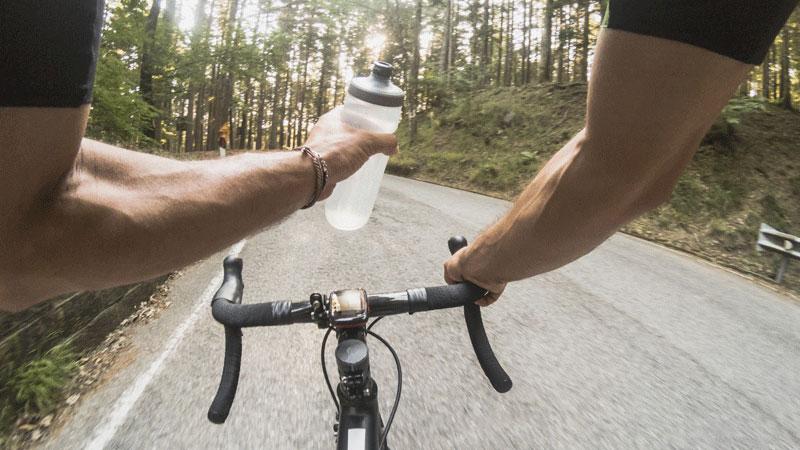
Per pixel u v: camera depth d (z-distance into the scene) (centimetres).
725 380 358
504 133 1966
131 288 456
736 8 30
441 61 2734
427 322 416
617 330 435
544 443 274
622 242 861
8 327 303
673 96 34
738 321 490
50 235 34
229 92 2614
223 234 47
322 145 66
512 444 271
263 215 51
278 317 116
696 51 31
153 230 40
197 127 3294
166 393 307
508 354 376
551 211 48
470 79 2392
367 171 100
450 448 266
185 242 43
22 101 27
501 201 1340
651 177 41
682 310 506
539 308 475
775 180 1207
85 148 43
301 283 518
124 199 40
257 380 324
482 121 2100
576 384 337
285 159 57
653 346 407
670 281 617
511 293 512
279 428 277
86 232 36
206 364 340
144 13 783
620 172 40
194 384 316
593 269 636
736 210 1106
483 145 1970
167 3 2038
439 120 2302
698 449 277
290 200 55
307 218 841
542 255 56
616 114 36
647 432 289
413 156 2112
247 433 272
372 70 82
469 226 868
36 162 30
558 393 324
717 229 968
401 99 81
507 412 300
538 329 425
